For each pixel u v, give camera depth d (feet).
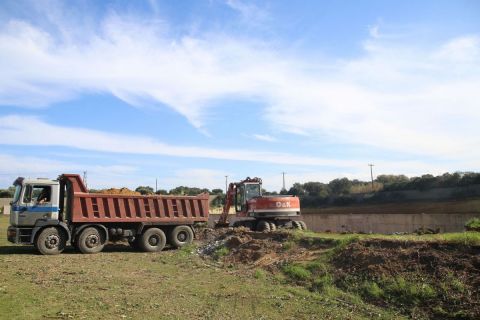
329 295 30.73
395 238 35.55
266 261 43.91
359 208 143.54
